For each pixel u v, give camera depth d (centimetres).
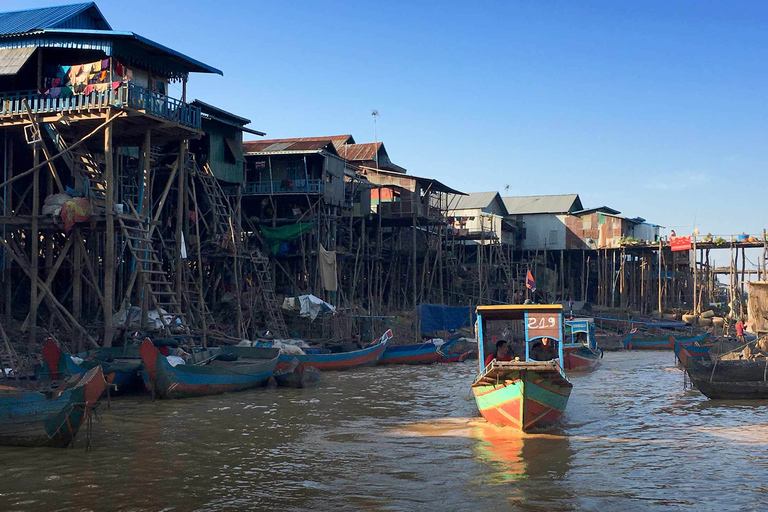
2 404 1574
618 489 1340
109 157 2583
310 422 1977
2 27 2775
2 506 1205
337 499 1271
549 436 1812
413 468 1480
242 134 4228
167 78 3008
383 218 5003
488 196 6969
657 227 7881
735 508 1236
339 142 5706
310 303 3616
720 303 8425
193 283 3366
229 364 2606
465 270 6103
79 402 1552
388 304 5162
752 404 2373
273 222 4194
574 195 7462
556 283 6981
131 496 1270
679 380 3125
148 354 2159
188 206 3912
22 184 3141
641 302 6906
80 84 2695
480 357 1973
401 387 2766
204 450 1617
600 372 3509
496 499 1277
